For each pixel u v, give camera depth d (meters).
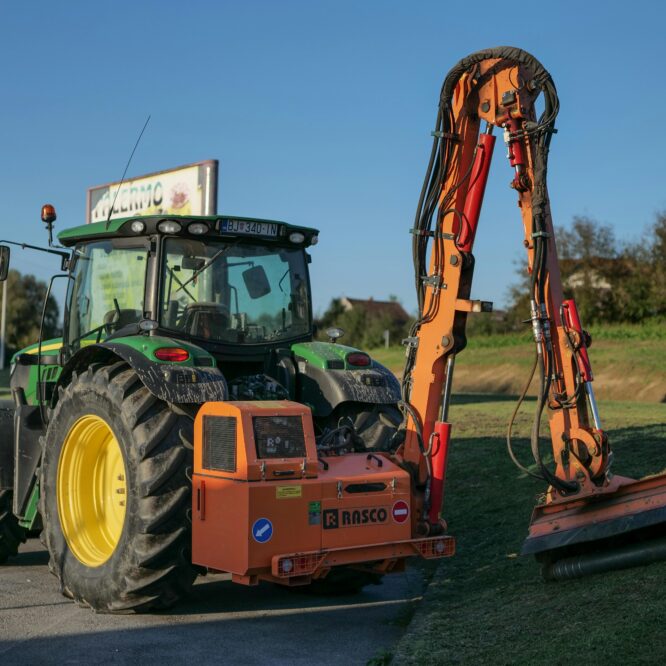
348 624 5.54
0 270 7.07
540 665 3.98
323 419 6.43
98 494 6.28
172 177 15.81
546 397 5.37
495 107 5.50
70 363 6.27
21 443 6.97
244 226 6.46
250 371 6.70
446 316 5.64
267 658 4.82
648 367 26.86
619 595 4.66
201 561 5.32
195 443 5.43
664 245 39.38
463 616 5.17
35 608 5.91
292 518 5.11
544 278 5.36
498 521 7.63
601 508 5.24
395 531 5.46
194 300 6.39
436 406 5.75
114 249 6.67
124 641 5.14
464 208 5.63
